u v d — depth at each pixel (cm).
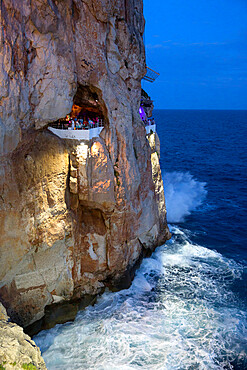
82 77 2322
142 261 2942
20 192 1956
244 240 3531
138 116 2880
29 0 1841
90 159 2319
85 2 2208
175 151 9356
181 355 1964
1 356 1333
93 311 2359
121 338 2088
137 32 2811
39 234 2069
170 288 2628
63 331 2173
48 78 2041
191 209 4441
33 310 2123
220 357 1961
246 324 2231
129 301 2452
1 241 1861
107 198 2378
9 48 1739
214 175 6556
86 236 2434
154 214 3017
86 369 1856
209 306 2412
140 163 2828
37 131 2162
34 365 1373
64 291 2277
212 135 13612
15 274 2009
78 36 2241
